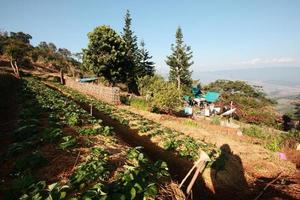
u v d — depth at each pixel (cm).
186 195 610
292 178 1062
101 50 3891
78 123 1155
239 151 1343
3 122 1207
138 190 517
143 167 678
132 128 1484
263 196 851
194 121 2273
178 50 5803
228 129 2122
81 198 483
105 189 509
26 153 754
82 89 3575
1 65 4809
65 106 1581
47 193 504
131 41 5869
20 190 532
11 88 2625
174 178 861
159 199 531
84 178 569
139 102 2727
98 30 3847
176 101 2520
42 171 640
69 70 6550
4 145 869
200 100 4403
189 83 6056
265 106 3612
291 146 1647
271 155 1338
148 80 3975
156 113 2448
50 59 7569
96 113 1909
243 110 3216
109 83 4162
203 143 1323
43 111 1352
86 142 871
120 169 664
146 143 1221
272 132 2008
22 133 922
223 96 4281
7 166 684
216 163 1007
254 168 1139
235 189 880
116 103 2798
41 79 4284
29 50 6825
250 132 1995
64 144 799
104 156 732
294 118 3316
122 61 4031
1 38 6850
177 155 1089
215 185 866
